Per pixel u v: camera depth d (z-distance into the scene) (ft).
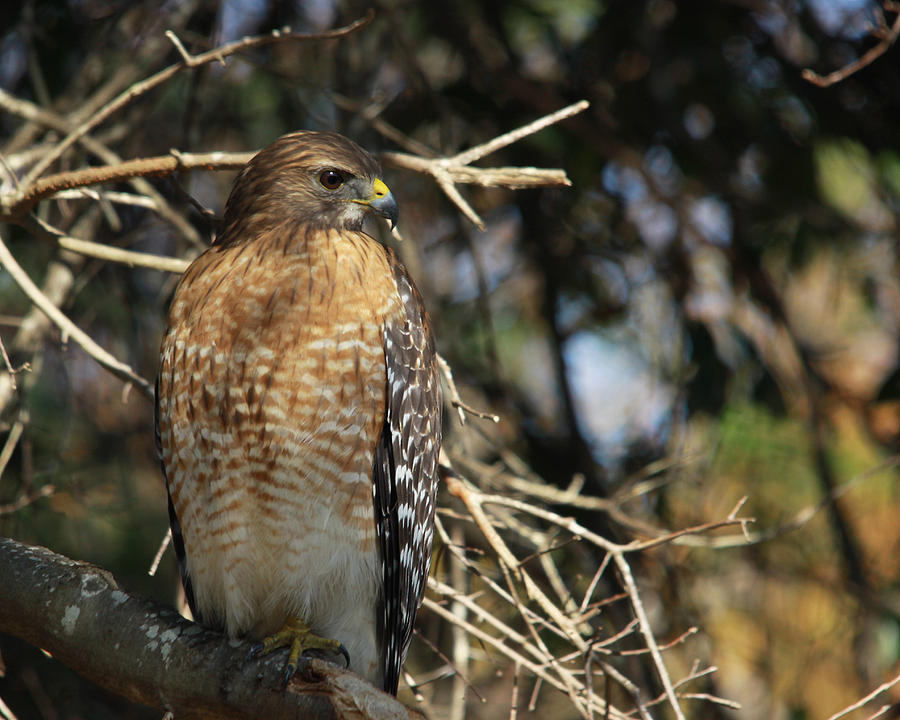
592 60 36.50
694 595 36.58
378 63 35.83
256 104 38.93
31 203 22.82
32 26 33.45
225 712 17.44
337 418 20.44
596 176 37.19
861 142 35.65
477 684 33.24
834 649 36.50
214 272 21.16
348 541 20.84
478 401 37.73
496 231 42.70
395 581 22.08
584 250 39.09
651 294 38.55
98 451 36.63
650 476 35.70
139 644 17.99
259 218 22.39
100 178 22.44
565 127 36.35
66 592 18.45
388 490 21.50
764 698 37.65
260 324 20.42
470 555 31.53
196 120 33.68
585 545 34.63
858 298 38.55
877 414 39.04
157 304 35.50
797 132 35.24
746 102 34.73
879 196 35.88
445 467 23.82
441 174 22.76
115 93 32.27
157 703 17.94
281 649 19.27
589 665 20.57
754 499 36.99
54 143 31.42
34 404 36.22
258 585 21.15
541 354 43.39
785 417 37.01
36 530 33.14
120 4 36.19
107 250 23.75
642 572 35.14
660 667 20.22
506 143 22.95
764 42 35.94
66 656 18.42
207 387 20.58
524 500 30.73
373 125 32.55
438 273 41.83
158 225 35.58
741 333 37.58
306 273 20.67
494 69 36.52
